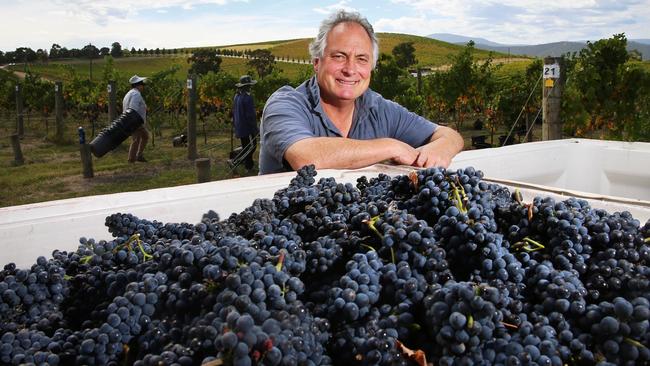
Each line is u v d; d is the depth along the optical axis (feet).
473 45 44.32
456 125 50.03
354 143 8.48
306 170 5.57
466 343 2.95
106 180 35.45
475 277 3.61
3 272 4.06
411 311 3.29
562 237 3.77
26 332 3.54
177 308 3.40
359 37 9.65
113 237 5.31
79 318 3.96
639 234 3.86
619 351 3.03
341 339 3.27
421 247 3.59
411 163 8.71
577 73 29.22
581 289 3.37
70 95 69.67
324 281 3.73
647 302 3.08
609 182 10.56
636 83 27.86
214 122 63.82
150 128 57.11
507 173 9.70
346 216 4.38
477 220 3.91
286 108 9.54
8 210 5.32
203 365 2.76
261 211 4.66
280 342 2.83
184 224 4.82
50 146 53.31
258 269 3.22
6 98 71.72
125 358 3.37
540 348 3.05
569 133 30.32
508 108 39.40
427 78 50.29
